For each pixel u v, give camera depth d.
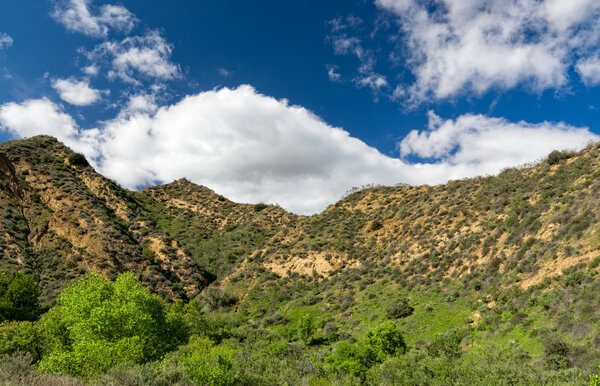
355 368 21.59
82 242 57.03
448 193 58.72
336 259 58.16
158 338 20.31
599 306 17.52
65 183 68.69
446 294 33.69
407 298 36.03
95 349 14.74
